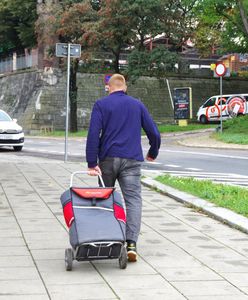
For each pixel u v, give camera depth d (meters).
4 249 7.89
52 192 13.26
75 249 6.72
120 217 6.99
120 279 6.52
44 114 56.31
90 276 6.64
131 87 59.34
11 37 71.62
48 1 50.28
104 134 7.50
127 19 44.22
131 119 7.53
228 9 43.19
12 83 64.25
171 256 7.59
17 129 28.48
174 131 44.47
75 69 51.03
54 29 47.84
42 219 9.98
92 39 44.88
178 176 16.92
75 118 52.12
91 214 6.91
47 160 22.31
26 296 5.88
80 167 19.08
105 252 6.76
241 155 26.31
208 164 22.28
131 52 46.97
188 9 45.34
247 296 5.92
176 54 46.94
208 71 63.47
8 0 63.25
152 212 10.80
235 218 9.74
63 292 6.02
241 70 65.81
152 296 5.89
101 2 45.97
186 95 47.56
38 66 58.59
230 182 16.47
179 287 6.22
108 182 7.53
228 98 51.69
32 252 7.74
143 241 8.45
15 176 16.28
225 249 7.98
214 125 48.41
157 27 45.50
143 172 17.75
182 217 10.33
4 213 10.51
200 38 54.38
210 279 6.54
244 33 43.34
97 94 58.22
